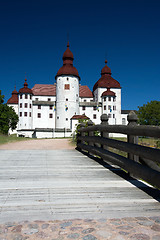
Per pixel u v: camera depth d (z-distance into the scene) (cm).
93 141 745
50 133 4972
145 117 5816
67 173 506
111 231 227
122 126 484
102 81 6850
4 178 455
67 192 360
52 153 888
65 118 6025
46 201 317
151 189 379
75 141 2025
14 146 1568
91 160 702
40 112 6400
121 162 484
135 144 423
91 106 6525
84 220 254
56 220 254
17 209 286
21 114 6206
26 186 396
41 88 7056
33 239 213
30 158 743
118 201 317
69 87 6122
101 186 397
